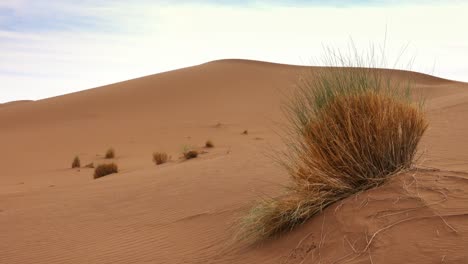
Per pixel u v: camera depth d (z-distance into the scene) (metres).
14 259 9.28
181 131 50.19
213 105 65.44
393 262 5.11
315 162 7.10
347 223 6.08
